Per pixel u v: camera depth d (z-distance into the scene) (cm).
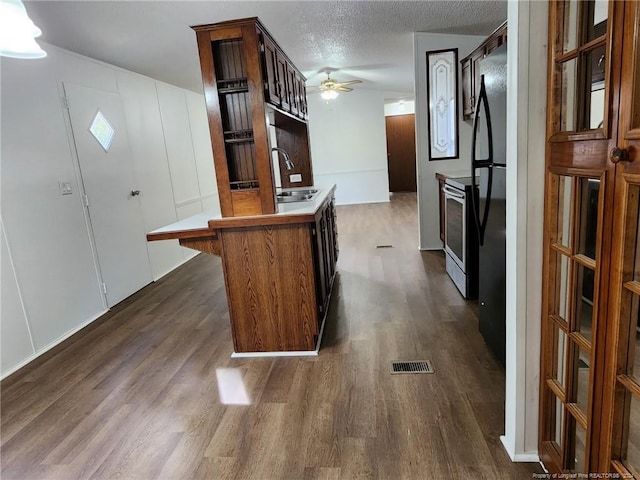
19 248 276
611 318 106
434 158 459
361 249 507
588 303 125
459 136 450
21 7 146
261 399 212
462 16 368
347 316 309
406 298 337
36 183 295
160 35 331
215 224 243
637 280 100
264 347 261
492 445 168
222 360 259
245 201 246
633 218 97
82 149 345
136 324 330
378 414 193
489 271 230
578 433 137
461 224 329
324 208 311
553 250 137
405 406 197
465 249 318
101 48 338
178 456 175
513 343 152
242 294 255
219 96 239
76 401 223
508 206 148
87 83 357
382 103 875
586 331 128
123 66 404
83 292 336
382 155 898
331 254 364
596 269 111
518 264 144
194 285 427
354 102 878
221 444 181
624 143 95
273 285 252
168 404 214
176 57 400
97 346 293
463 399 199
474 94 392
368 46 461
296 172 459
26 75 291
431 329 277
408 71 636
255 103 236
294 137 452
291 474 161
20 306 273
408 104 1048
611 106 99
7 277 265
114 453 180
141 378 243
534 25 129
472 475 154
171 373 247
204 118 621
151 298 393
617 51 96
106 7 263
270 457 171
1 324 258
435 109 447
